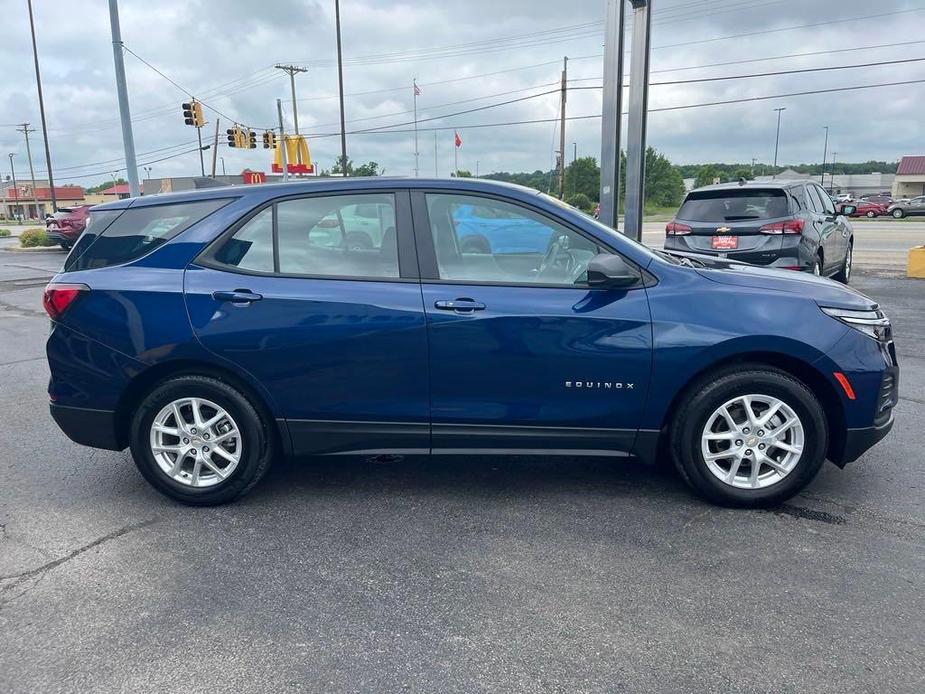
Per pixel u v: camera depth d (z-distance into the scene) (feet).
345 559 11.00
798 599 9.69
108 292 12.54
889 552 10.93
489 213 12.41
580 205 181.98
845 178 325.62
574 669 8.35
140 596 10.03
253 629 9.23
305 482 14.05
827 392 12.08
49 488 13.93
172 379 12.57
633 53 29.91
